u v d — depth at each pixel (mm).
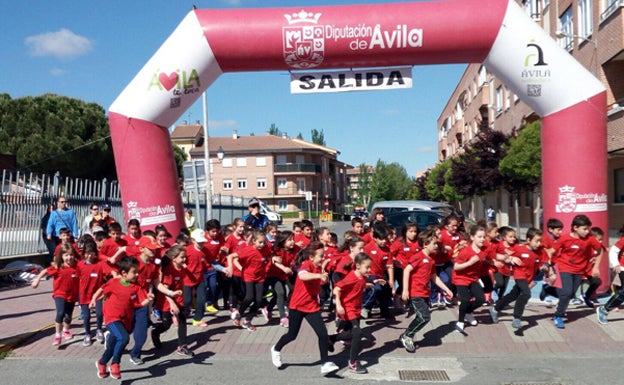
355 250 6855
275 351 6617
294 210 64750
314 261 6383
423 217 14922
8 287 13281
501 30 9469
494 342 7527
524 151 19266
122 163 10008
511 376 6219
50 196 15398
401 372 6430
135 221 8641
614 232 21078
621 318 8539
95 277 7652
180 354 7227
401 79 9945
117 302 6352
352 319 6406
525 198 31547
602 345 7301
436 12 9500
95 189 16922
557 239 8195
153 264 7273
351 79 10016
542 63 9570
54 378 6379
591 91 9672
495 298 10156
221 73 10227
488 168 24281
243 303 8383
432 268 7328
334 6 9766
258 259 8344
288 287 9312
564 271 8008
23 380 6312
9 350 7523
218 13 9797
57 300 7727
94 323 9078
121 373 6539
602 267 9875
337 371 6504
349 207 95750
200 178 15203
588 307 9242
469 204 52156
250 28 9625
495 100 34969
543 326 8203
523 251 7883
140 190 9953
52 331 8469
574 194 9672
